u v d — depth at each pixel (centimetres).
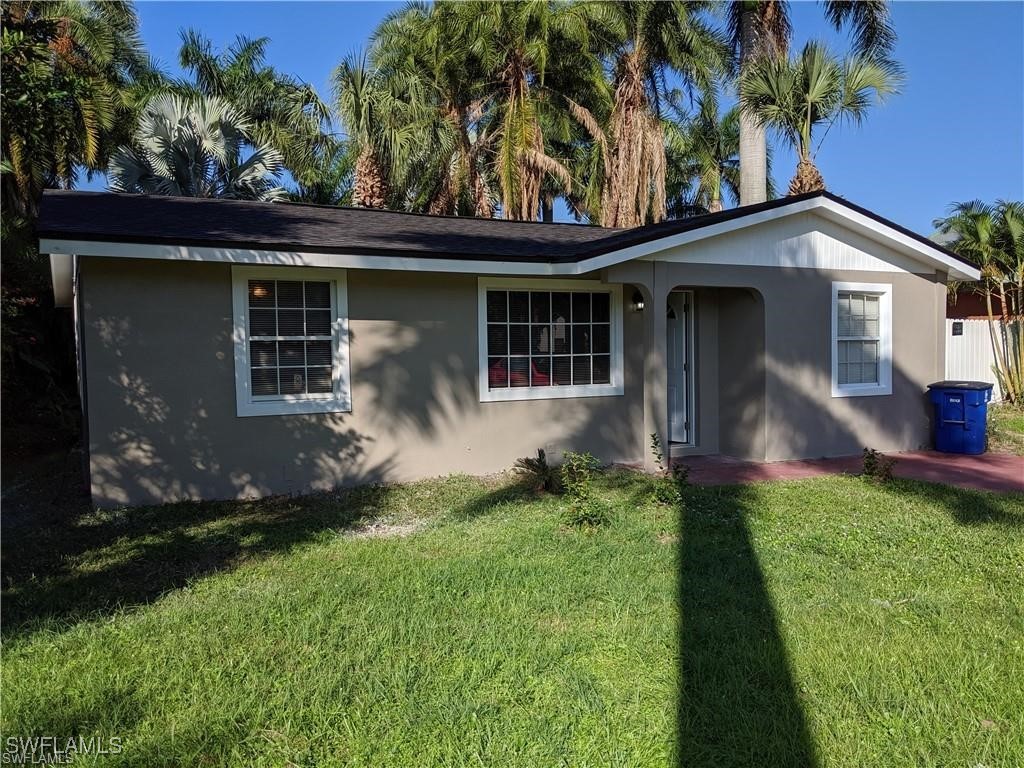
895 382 1082
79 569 530
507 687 343
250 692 336
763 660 372
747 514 683
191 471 743
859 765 288
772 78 1428
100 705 324
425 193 2177
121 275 710
